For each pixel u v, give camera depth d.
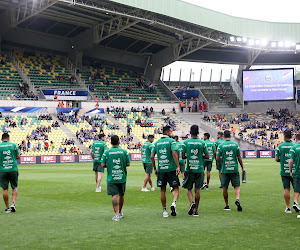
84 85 56.28
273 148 49.72
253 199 13.02
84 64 61.84
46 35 57.84
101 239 7.55
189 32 49.84
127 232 8.13
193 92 62.69
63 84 54.88
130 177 22.42
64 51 60.06
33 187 17.36
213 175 23.58
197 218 9.64
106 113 52.91
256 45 56.78
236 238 7.56
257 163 35.91
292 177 10.22
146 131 51.69
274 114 59.12
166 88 62.53
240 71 65.56
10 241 7.45
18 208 11.48
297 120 57.38
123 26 48.59
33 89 51.41
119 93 57.97
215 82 67.44
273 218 9.59
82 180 20.84
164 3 44.50
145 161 15.47
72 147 43.06
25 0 42.91
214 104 62.50
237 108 62.06
